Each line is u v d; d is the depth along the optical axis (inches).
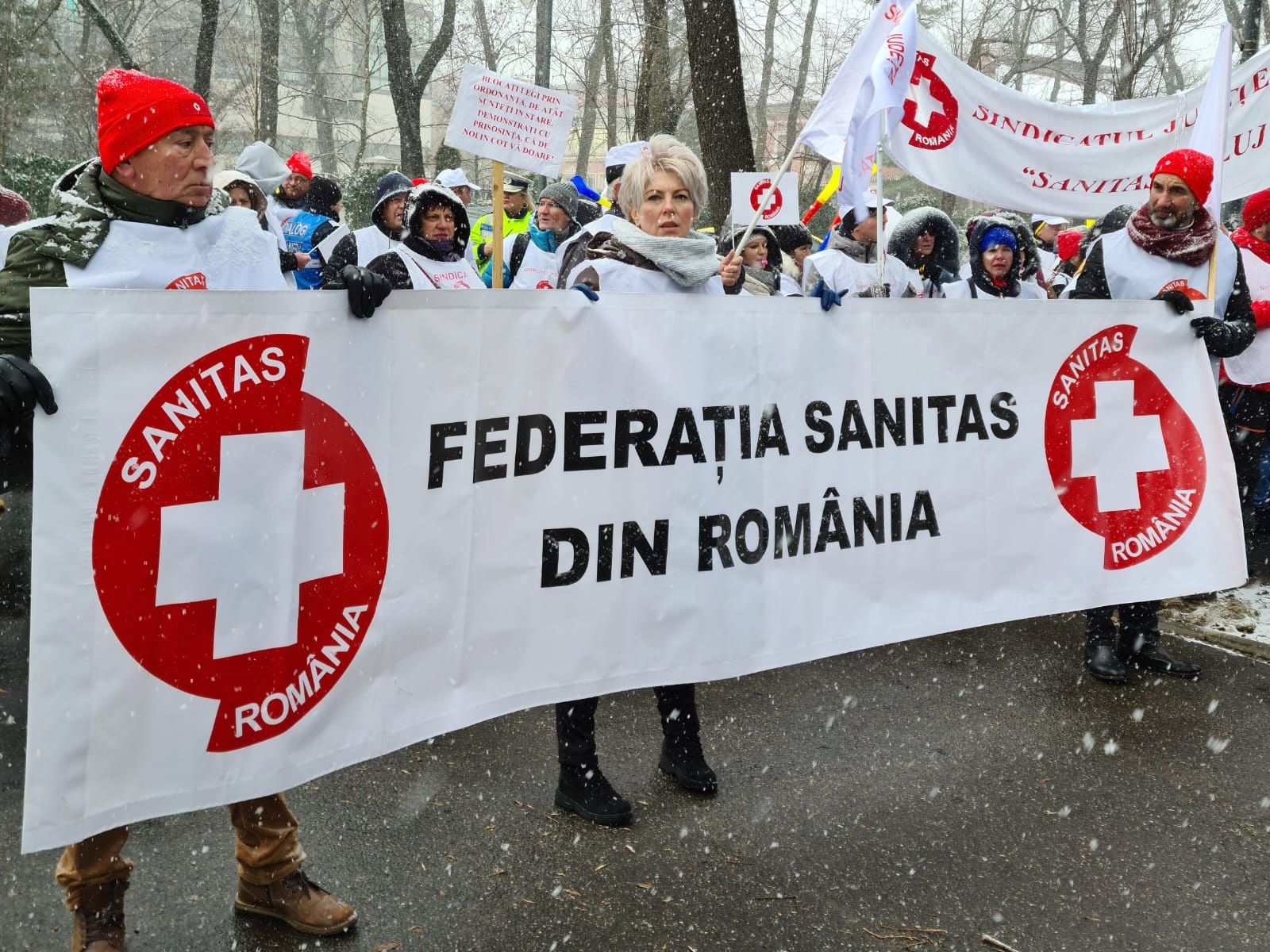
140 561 87.4
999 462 143.3
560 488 112.7
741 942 106.8
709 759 147.8
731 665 125.5
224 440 90.5
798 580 129.8
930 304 135.6
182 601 89.4
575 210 294.2
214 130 99.7
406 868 118.6
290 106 1407.5
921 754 150.8
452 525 105.4
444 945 105.1
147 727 88.8
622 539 117.0
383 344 98.8
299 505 95.0
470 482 106.3
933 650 194.4
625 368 115.3
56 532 83.7
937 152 188.9
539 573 112.1
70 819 85.7
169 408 87.6
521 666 112.0
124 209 97.0
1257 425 226.5
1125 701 171.5
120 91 94.6
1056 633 204.5
